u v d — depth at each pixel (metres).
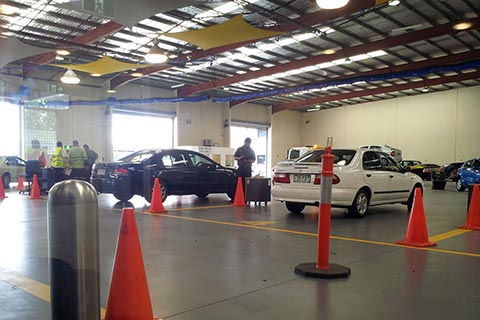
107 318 2.54
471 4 13.87
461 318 2.90
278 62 19.86
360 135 32.12
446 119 27.83
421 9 14.15
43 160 6.14
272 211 9.16
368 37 16.75
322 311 3.01
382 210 9.88
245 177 11.08
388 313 2.98
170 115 25.55
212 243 5.49
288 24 14.03
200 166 10.99
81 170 4.64
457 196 14.60
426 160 28.64
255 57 19.00
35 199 10.67
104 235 5.64
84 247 2.18
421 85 24.97
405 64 20.53
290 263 4.41
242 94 27.59
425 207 10.67
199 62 18.78
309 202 7.95
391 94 29.30
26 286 3.55
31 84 5.55
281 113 33.84
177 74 21.67
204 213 8.73
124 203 9.41
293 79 23.73
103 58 13.03
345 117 33.03
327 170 4.02
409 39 16.00
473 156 26.56
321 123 34.59
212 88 23.34
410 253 4.98
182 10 13.07
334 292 3.44
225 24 11.40
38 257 4.63
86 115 6.12
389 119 30.56
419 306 3.13
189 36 12.40
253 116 31.50
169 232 6.31
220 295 3.35
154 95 24.56
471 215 7.07
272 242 5.57
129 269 2.54
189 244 5.41
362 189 8.25
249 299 3.25
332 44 17.45
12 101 5.28
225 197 12.95
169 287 3.55
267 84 24.92
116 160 9.61
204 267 4.23
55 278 2.18
